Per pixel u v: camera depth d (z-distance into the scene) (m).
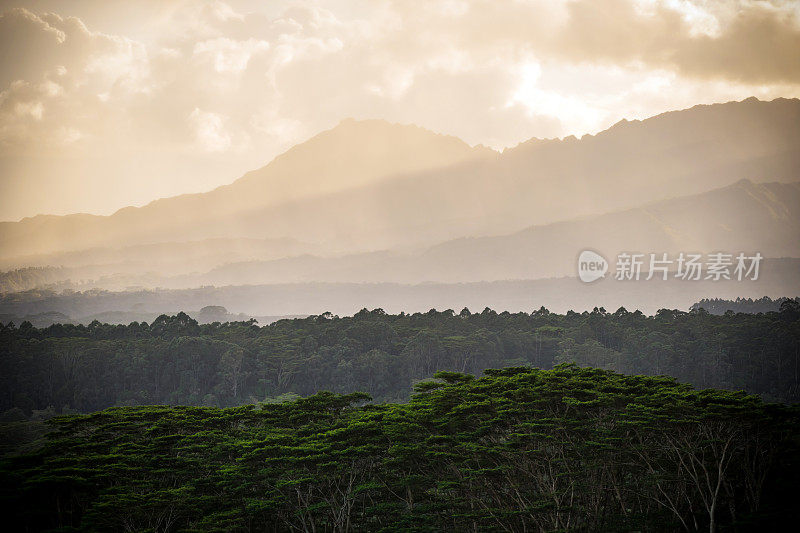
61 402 143.25
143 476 60.38
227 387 145.12
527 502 54.28
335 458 57.22
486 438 58.25
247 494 58.19
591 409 57.84
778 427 54.69
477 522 55.09
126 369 145.75
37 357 147.62
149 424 68.38
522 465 55.38
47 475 56.25
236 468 58.75
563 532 50.19
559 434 56.34
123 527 55.62
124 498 54.84
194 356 148.25
